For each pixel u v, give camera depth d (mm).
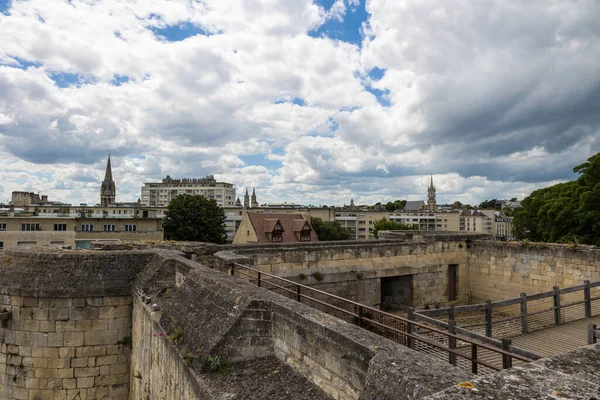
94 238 52531
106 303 11375
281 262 14711
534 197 43750
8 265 11641
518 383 2787
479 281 19828
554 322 13422
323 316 5738
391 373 3891
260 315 6488
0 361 11141
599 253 15352
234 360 6195
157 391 8391
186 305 8328
